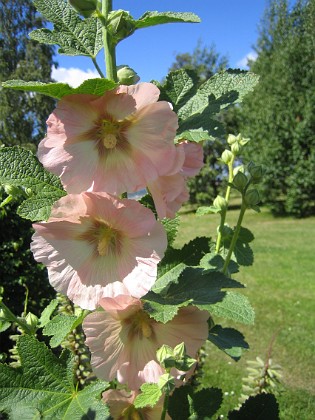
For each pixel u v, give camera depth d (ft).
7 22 41.16
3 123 39.78
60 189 3.79
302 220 50.44
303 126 47.16
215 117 3.86
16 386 3.70
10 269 12.62
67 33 3.84
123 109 3.18
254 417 4.76
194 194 65.87
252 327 18.04
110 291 3.51
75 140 3.31
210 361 15.25
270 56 57.31
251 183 4.42
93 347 3.64
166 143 3.31
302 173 48.21
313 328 17.74
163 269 4.42
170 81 4.09
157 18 3.52
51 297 13.48
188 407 4.14
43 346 3.85
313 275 25.71
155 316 3.34
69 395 3.82
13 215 12.53
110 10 3.75
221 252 5.74
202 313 3.85
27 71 41.47
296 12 53.78
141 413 4.37
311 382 13.75
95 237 3.63
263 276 25.88
